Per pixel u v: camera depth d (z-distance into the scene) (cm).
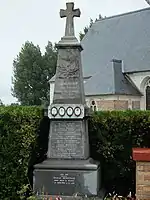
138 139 752
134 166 762
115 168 779
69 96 718
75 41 730
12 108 664
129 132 754
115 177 780
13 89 5994
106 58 3828
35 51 5950
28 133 645
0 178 617
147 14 3922
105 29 4197
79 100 714
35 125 665
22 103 5850
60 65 729
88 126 773
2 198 614
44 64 5950
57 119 701
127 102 3216
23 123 641
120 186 776
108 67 3406
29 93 5803
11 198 620
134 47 3684
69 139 695
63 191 658
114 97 3122
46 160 691
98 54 3953
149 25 3800
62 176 661
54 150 697
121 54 3719
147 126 745
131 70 3403
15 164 632
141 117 748
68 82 722
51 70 5938
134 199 637
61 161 683
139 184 596
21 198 620
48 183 663
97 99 3197
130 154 762
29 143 645
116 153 771
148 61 3378
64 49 733
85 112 701
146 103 3347
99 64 3809
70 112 693
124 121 755
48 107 705
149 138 750
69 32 741
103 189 735
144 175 594
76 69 725
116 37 3997
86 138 718
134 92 3309
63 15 750
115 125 761
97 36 4194
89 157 730
